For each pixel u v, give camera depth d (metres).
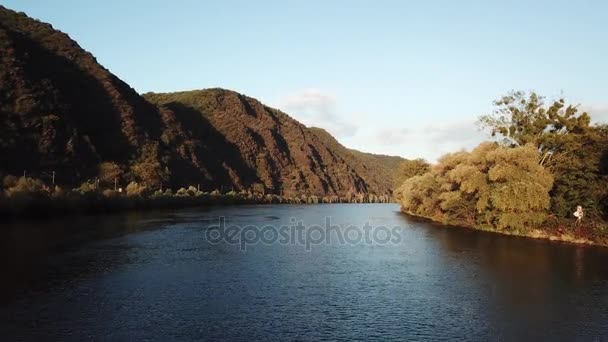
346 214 101.00
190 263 34.34
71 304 22.98
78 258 35.97
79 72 174.75
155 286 26.92
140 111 190.62
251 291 25.88
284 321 20.56
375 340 18.27
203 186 178.00
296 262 35.06
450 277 29.38
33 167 114.31
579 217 45.94
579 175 50.38
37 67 151.25
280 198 186.62
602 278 28.66
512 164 50.75
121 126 164.00
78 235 51.06
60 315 21.20
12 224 62.97
